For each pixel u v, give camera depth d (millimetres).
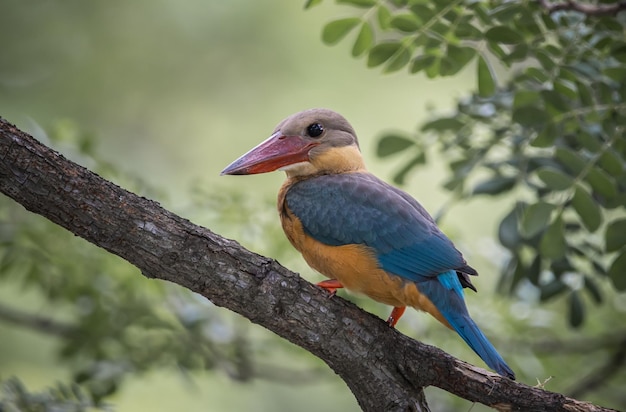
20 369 14562
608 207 8602
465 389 7629
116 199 6797
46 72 16469
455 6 8469
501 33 8336
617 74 8312
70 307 12297
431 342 11664
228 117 16844
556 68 8414
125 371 11297
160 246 6902
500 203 15320
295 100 16781
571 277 10250
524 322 11711
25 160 6523
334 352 7551
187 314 11516
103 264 11625
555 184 8406
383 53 8945
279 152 9367
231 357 12180
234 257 7129
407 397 7719
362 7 8945
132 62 16844
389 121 16484
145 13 16891
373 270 8250
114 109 16750
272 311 7289
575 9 8367
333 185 8734
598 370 11414
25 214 11406
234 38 17000
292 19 16953
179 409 14688
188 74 16984
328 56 16891
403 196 8914
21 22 16422
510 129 9727
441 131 9922
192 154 16750
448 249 8172
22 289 11656
